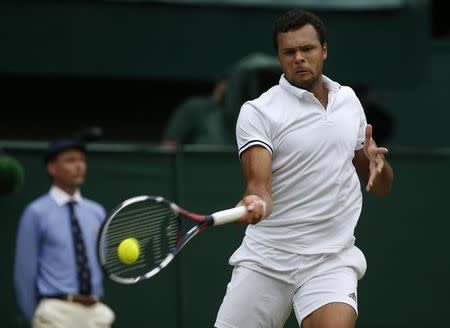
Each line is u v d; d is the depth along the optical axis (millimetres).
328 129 17578
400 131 36906
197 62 33750
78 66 33000
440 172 31516
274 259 17922
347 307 17484
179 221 16875
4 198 28078
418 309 31234
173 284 29156
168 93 39625
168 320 29062
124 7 33188
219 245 29469
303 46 17500
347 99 17922
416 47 34938
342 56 34406
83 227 26141
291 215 17781
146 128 39500
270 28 34188
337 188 17641
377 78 34781
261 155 17406
